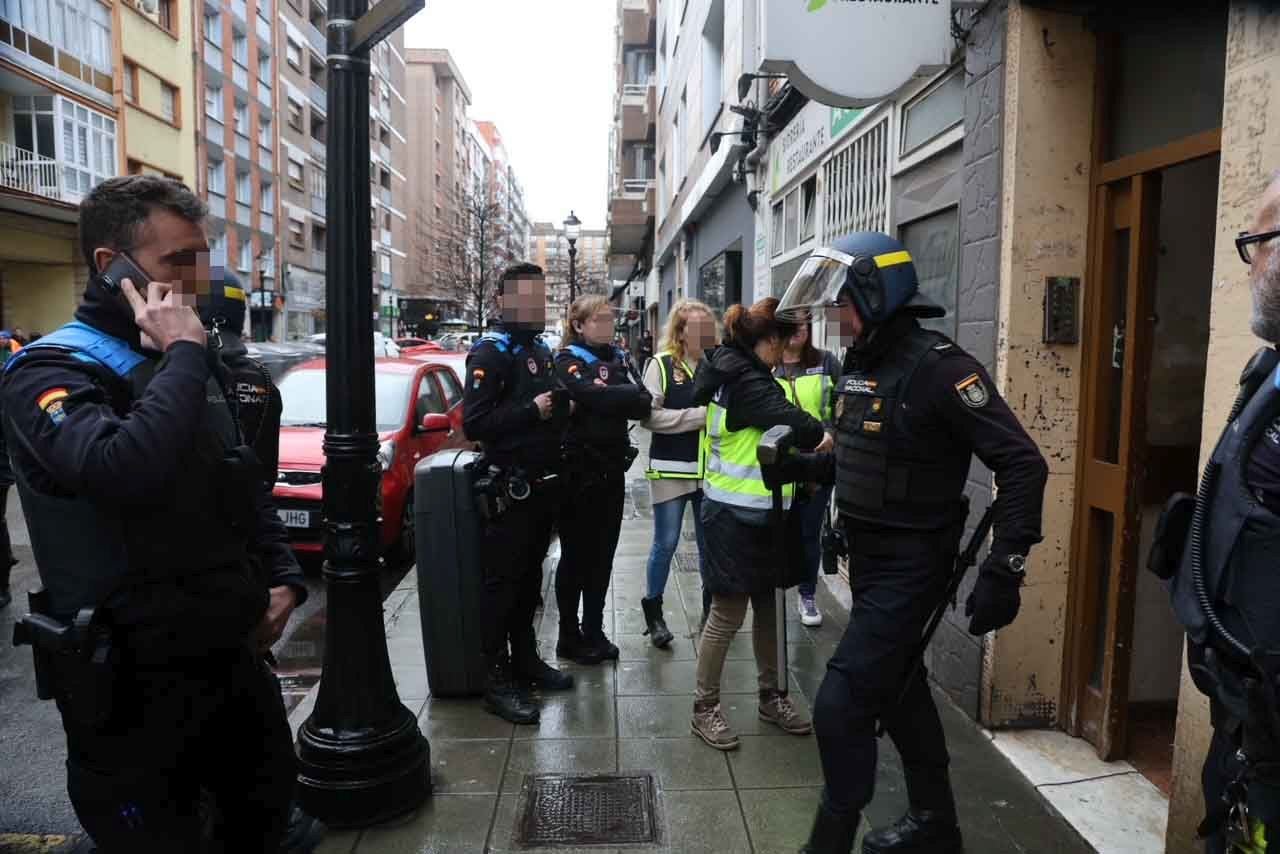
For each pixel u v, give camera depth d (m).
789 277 8.28
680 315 4.70
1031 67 3.33
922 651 2.51
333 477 3.02
